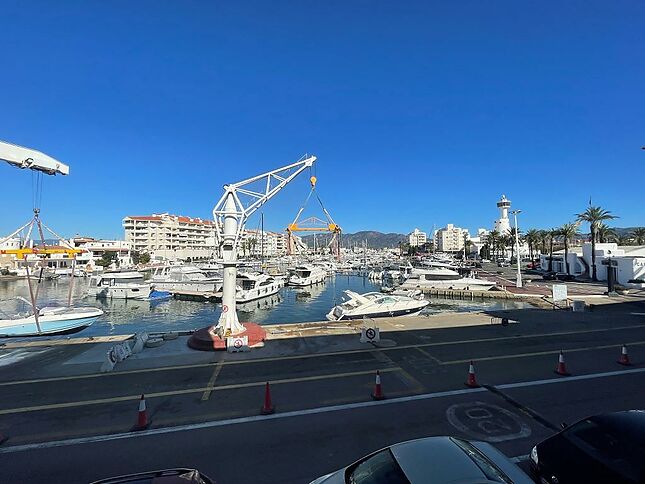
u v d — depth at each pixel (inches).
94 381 474.3
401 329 770.8
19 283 3149.6
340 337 701.3
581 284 1983.3
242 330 703.1
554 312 996.6
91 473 272.1
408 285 2194.9
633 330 753.0
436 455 179.2
